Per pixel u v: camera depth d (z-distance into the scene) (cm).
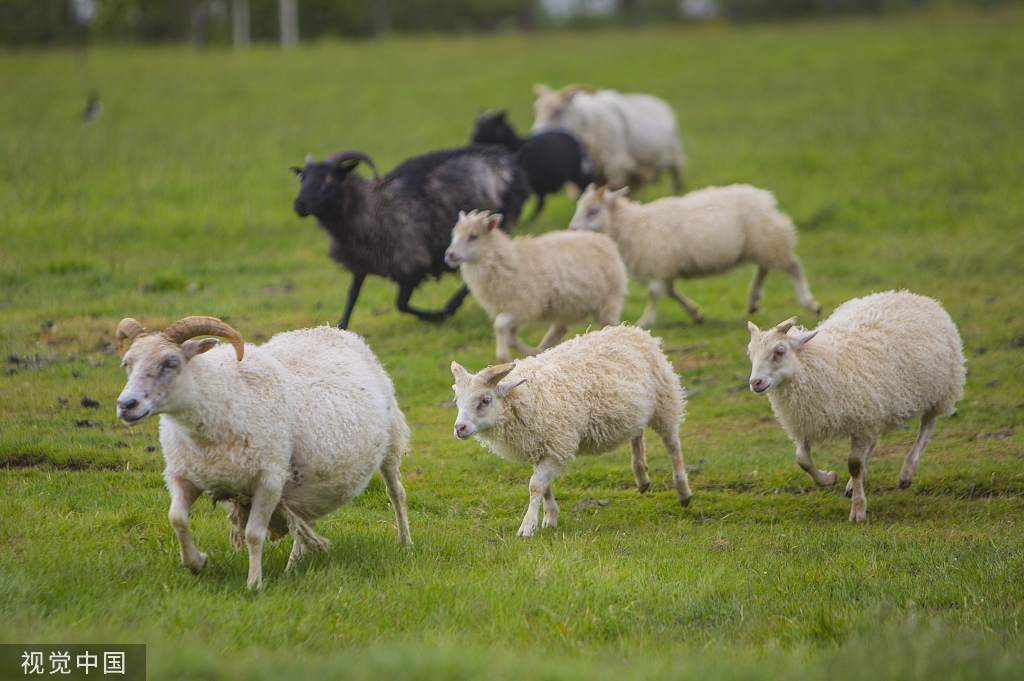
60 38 7444
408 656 554
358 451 810
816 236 2244
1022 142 2822
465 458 1168
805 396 991
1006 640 619
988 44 4975
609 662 589
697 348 1573
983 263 1941
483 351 1542
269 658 571
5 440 1091
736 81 4441
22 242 2014
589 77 4681
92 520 885
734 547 894
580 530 955
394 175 1655
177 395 702
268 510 748
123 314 1638
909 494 1070
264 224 2292
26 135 2969
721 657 600
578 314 1458
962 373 1081
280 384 769
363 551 822
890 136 3052
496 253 1400
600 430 980
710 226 1603
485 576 760
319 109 3788
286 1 7175
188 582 727
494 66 5106
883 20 7156
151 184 2466
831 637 653
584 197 1631
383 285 1941
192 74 4803
